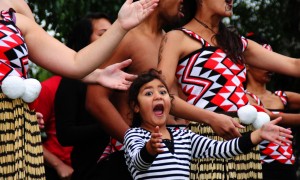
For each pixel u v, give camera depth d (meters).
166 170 6.60
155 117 6.76
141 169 6.32
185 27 7.50
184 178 6.66
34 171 6.29
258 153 7.30
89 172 7.59
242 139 6.57
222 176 7.15
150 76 6.79
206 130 7.18
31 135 6.29
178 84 7.43
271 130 6.48
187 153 6.75
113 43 6.26
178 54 7.29
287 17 12.11
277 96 9.20
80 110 8.14
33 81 6.23
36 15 11.20
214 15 7.44
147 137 6.73
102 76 6.65
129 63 6.73
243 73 7.39
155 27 7.57
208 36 7.43
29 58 6.45
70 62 6.34
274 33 12.02
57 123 8.09
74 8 11.26
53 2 11.12
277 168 8.45
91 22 8.62
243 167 7.23
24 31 6.41
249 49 7.73
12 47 6.19
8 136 6.13
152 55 7.47
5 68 6.17
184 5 7.56
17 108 6.18
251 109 7.10
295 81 11.82
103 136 7.65
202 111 7.05
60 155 8.70
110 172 7.32
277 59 7.78
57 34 11.23
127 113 7.47
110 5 11.52
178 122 7.47
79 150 7.79
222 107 7.20
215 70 7.25
